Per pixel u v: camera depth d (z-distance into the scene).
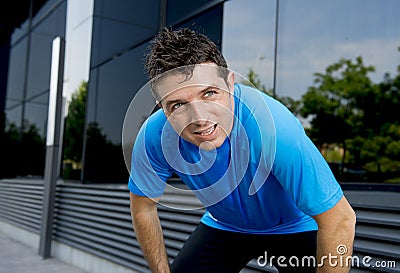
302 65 4.86
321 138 5.34
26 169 7.75
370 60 5.29
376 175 5.42
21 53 8.69
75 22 6.14
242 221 1.28
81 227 4.25
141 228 1.36
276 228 1.32
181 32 0.89
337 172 5.45
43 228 4.77
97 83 5.30
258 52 4.26
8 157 8.35
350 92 5.38
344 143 5.47
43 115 7.46
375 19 5.26
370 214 1.90
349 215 0.97
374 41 5.27
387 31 5.21
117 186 4.02
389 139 5.48
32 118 7.86
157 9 4.31
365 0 5.25
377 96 5.39
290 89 4.73
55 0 7.16
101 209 3.94
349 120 5.44
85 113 5.35
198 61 0.83
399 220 1.76
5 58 9.24
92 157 5.14
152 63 0.88
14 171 8.10
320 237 0.99
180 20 3.90
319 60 5.00
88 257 4.07
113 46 5.07
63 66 4.80
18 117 8.46
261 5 4.30
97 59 5.34
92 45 5.45
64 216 4.66
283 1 4.53
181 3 4.03
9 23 9.09
